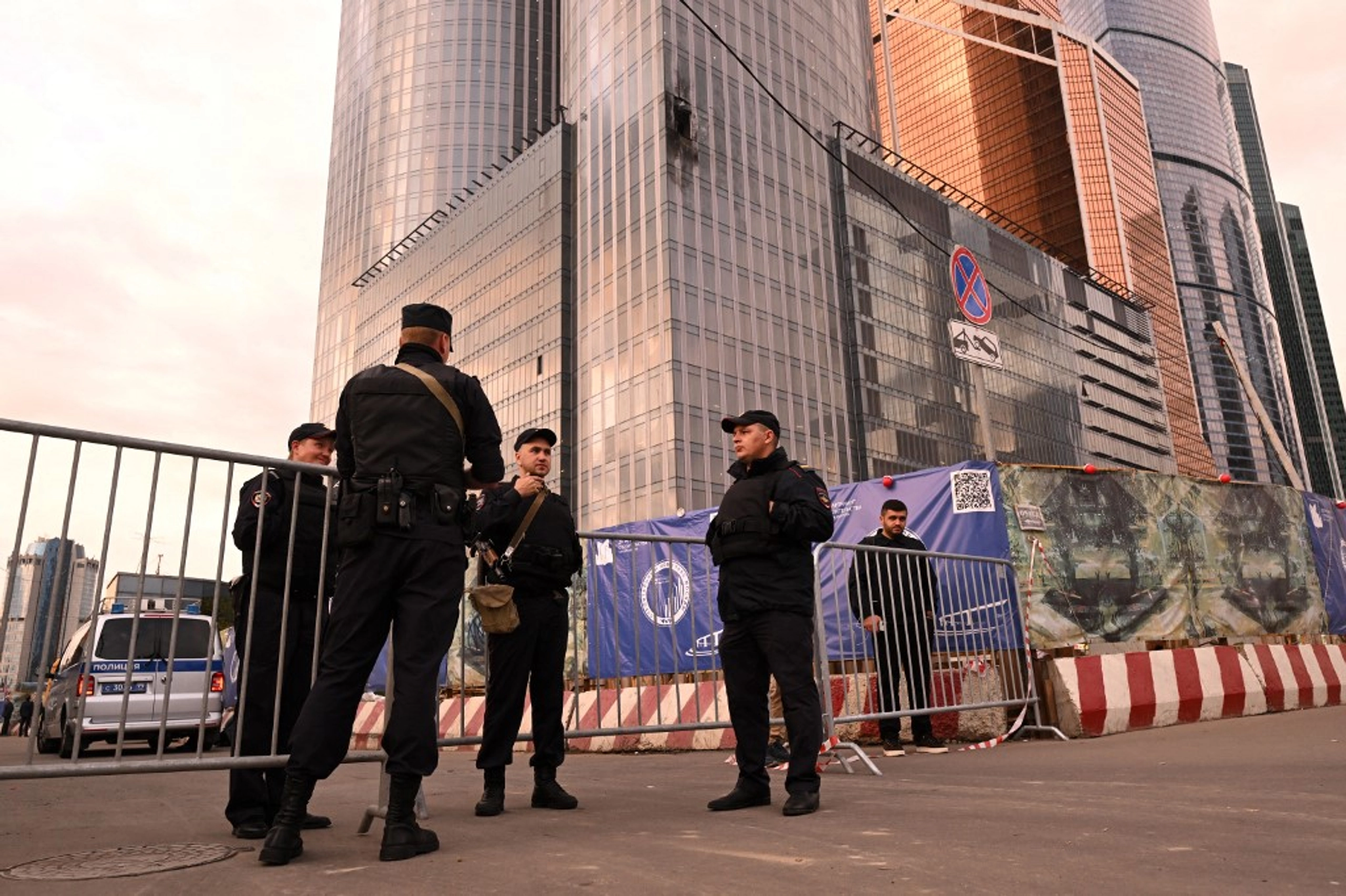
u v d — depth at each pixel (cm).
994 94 13512
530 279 6222
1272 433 1551
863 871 240
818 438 5716
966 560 766
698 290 5250
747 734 399
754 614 392
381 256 8281
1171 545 896
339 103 9638
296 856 295
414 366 347
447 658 942
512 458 6103
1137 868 233
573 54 6419
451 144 8306
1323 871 223
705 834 316
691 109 5538
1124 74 14125
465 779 615
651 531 959
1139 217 13450
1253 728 694
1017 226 8450
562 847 298
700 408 5075
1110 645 825
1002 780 458
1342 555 1056
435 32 8669
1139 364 9881
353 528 319
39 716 323
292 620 404
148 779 743
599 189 5828
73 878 268
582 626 928
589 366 5644
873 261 6544
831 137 6575
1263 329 18800
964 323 931
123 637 1111
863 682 800
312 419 8762
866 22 7669
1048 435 8019
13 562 326
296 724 306
